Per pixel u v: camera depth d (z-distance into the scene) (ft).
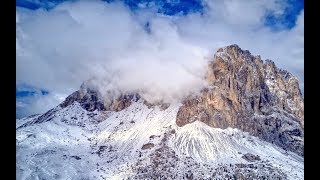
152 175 618.85
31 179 532.32
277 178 550.36
